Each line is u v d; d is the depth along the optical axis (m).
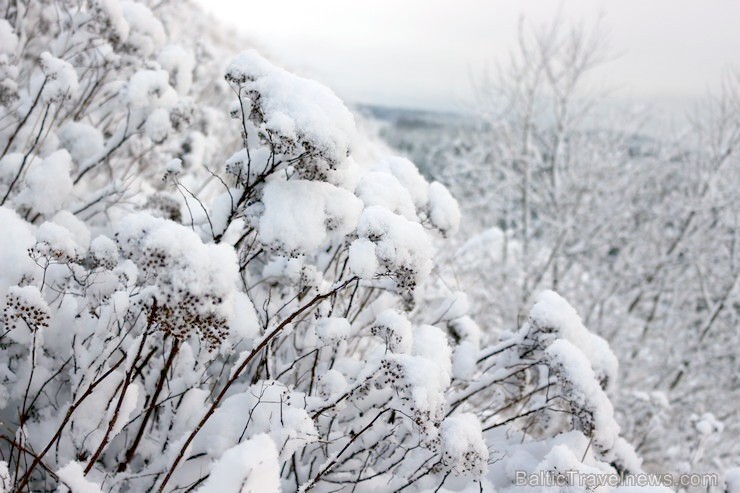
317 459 2.05
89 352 1.77
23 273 1.68
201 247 1.27
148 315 1.34
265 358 2.01
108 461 1.77
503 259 8.57
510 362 2.51
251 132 1.84
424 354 1.96
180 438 1.74
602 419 2.09
